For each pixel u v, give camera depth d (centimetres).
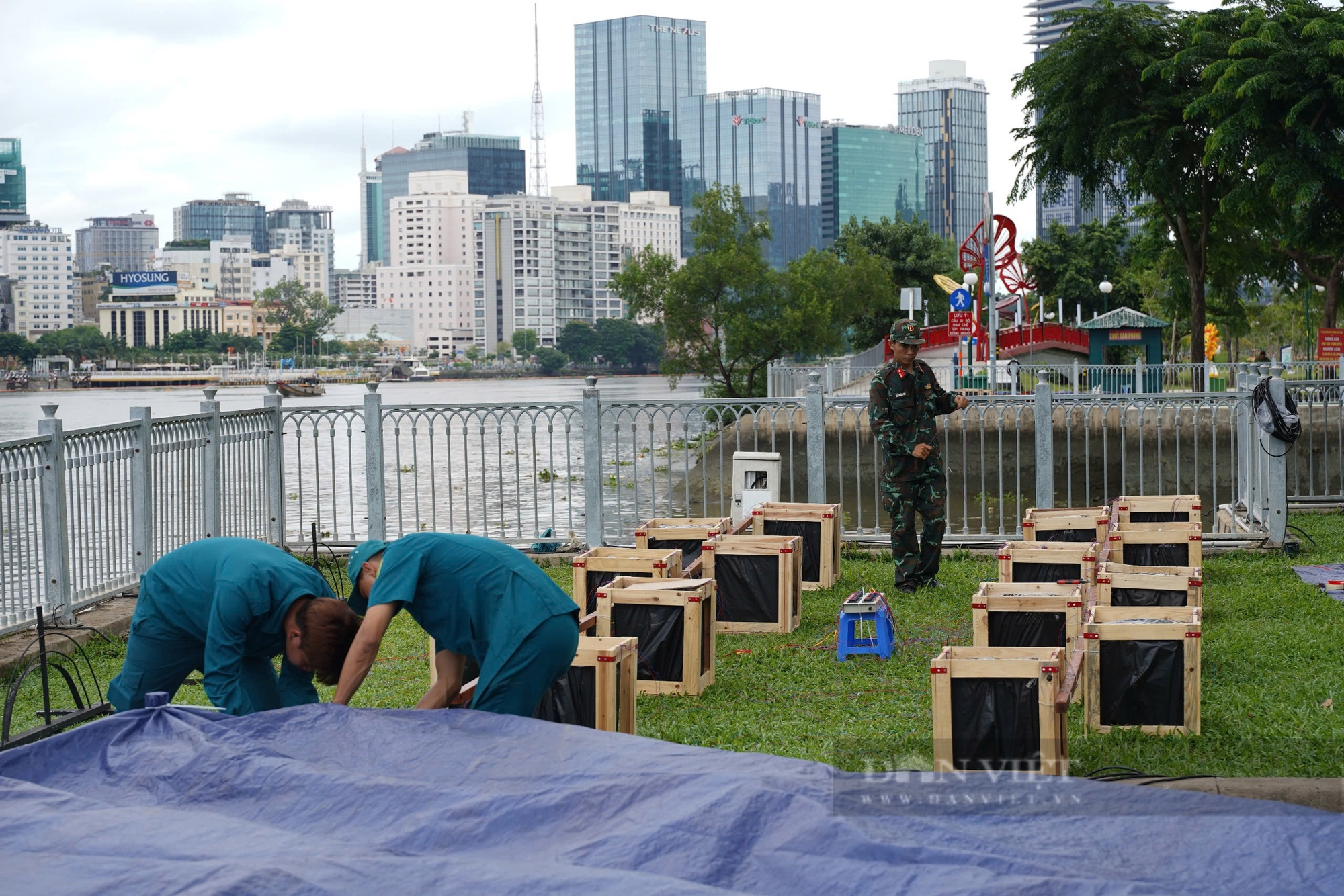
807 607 991
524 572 487
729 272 4794
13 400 13638
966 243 3666
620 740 396
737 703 727
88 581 992
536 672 472
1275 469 1166
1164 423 2394
